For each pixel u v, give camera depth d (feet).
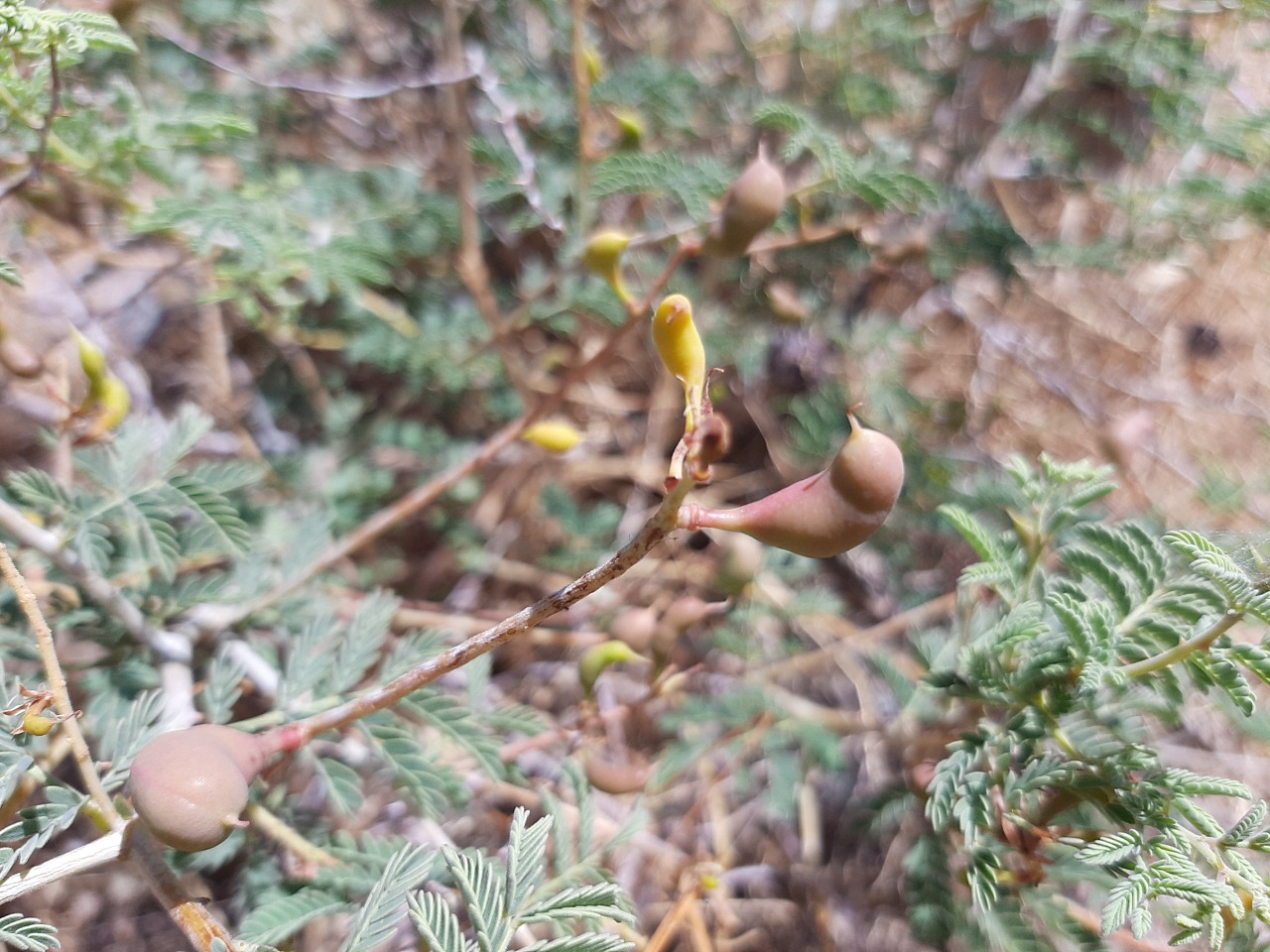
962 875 0.70
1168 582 0.63
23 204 1.11
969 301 1.76
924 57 1.64
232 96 1.28
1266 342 1.84
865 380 1.46
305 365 1.39
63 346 1.21
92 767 0.56
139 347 1.40
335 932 1.03
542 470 1.46
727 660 1.34
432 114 1.59
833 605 1.14
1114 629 0.60
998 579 0.70
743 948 1.16
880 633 1.23
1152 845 0.53
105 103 1.09
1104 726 0.64
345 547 0.95
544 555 1.35
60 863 0.50
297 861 0.79
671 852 1.11
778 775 0.97
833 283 1.57
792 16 1.63
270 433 1.37
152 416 1.21
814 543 0.44
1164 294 1.86
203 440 1.27
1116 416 1.69
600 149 1.33
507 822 1.05
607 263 0.84
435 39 1.49
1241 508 1.40
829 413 1.39
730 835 1.24
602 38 1.62
